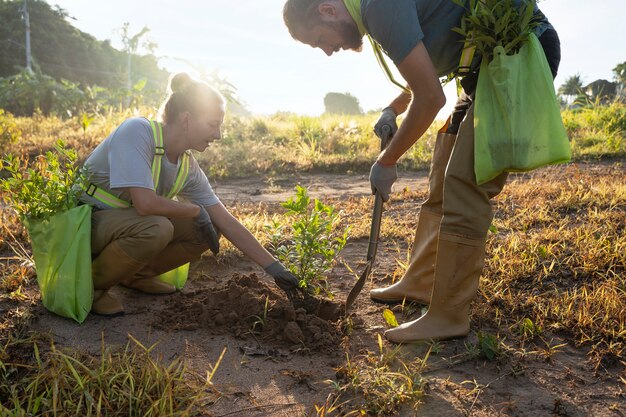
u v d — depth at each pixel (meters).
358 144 9.69
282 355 2.54
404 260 3.85
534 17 2.38
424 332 2.64
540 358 2.53
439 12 2.35
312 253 3.00
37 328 2.71
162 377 2.14
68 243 2.71
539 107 2.28
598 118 11.27
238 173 7.98
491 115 2.35
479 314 2.91
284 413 2.12
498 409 2.15
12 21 60.22
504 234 4.12
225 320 2.82
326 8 2.39
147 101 14.58
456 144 2.53
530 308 2.98
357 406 2.14
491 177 2.36
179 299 3.07
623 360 2.49
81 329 2.73
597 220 4.22
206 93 2.71
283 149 9.29
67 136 8.74
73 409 1.99
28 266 3.33
